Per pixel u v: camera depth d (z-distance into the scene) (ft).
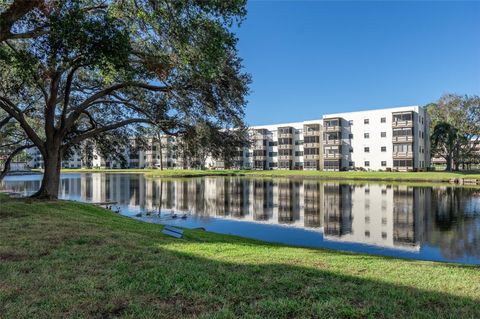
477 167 329.52
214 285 16.26
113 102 62.54
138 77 50.49
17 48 45.06
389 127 211.00
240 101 53.21
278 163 277.03
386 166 211.00
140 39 39.68
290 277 18.01
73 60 34.30
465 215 72.69
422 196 105.81
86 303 13.76
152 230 37.19
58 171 59.06
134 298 14.43
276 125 288.51
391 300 14.90
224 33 33.88
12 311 12.83
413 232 57.36
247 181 180.24
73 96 66.54
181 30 33.19
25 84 52.60
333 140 229.66
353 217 73.05
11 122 77.10
